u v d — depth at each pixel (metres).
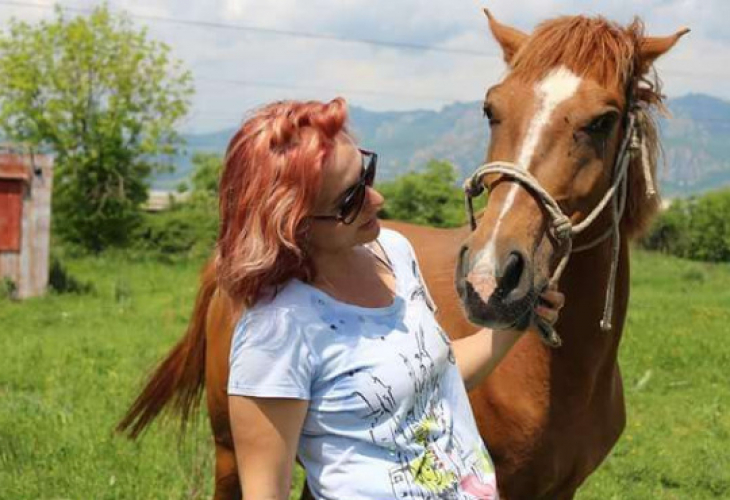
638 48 2.95
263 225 1.98
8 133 29.17
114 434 5.16
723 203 30.25
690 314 13.20
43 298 15.34
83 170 28.17
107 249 27.31
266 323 2.03
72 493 4.79
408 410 2.09
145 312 13.36
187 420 4.20
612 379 3.29
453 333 3.34
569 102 2.75
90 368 8.27
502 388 3.15
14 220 15.63
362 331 2.08
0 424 6.04
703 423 7.01
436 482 2.09
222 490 3.94
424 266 3.65
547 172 2.71
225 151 2.09
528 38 3.00
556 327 3.08
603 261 3.06
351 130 2.09
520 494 3.26
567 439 3.18
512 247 2.56
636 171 3.05
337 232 2.07
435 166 31.02
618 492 5.29
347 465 2.08
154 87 29.66
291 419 2.05
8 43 29.20
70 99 28.73
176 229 27.94
